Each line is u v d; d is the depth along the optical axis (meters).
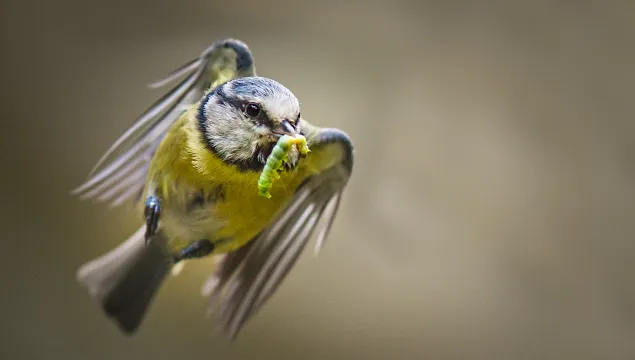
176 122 1.53
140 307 1.56
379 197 1.92
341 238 1.88
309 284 1.83
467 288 1.88
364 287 1.86
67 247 1.80
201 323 1.75
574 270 1.92
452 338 1.84
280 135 1.52
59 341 1.72
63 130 1.97
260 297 1.56
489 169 1.97
